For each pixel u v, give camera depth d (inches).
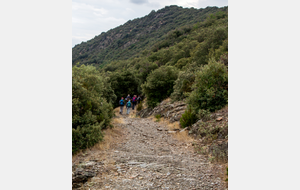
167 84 756.6
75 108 264.5
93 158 206.5
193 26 3211.1
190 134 336.5
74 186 144.6
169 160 211.8
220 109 360.5
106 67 2679.6
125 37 5639.8
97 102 331.0
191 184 154.3
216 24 2342.5
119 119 507.2
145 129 420.2
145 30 5772.6
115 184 148.3
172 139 331.6
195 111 391.2
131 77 1344.7
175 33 3186.5
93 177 158.7
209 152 238.7
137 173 170.4
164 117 551.8
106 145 258.4
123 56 4188.0
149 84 763.4
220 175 174.4
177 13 5989.2
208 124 309.1
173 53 2090.3
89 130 249.4
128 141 300.5
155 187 146.5
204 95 381.1
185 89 586.9
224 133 263.6
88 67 570.3
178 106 545.0
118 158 208.1
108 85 985.5
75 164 185.6
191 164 203.6
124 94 1316.4
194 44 1865.2
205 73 391.9
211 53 1055.6
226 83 382.0
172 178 163.8
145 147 274.2
